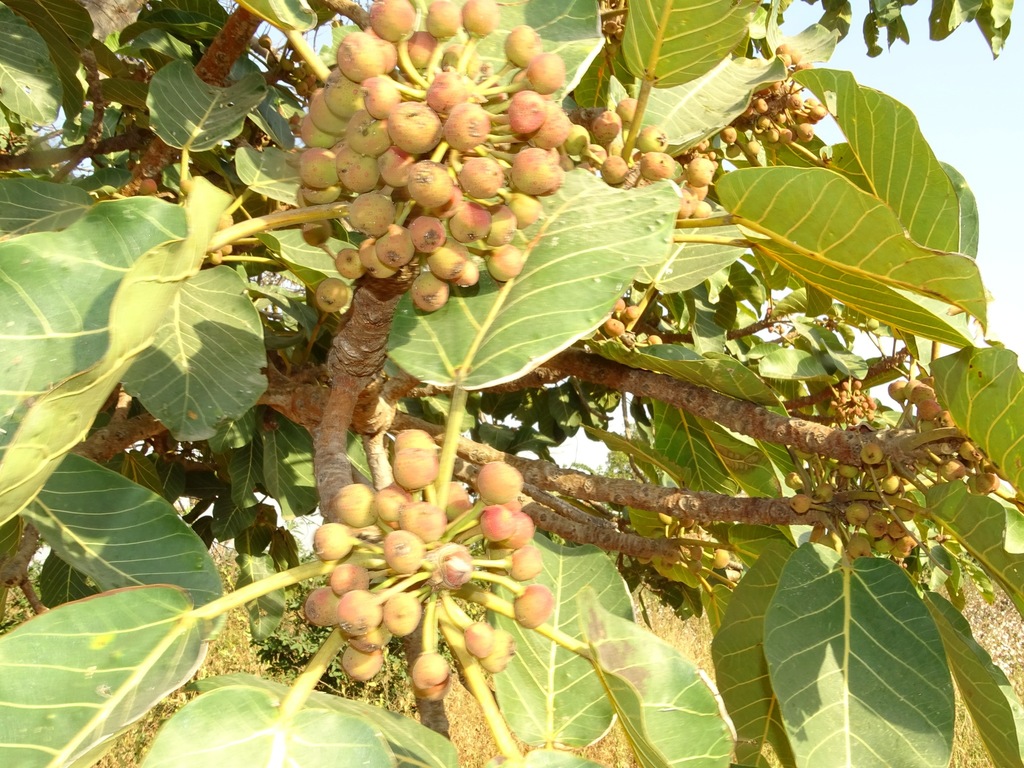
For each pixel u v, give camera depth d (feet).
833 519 2.23
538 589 1.13
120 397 2.81
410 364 1.22
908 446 2.08
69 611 1.06
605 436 3.34
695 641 11.35
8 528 2.36
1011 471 1.78
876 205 1.45
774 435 2.28
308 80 3.33
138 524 1.49
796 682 1.71
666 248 1.31
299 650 11.27
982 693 1.92
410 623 1.05
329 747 1.02
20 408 0.89
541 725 1.40
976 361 1.70
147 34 3.04
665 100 2.18
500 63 1.54
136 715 0.98
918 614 1.82
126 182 3.08
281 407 2.28
